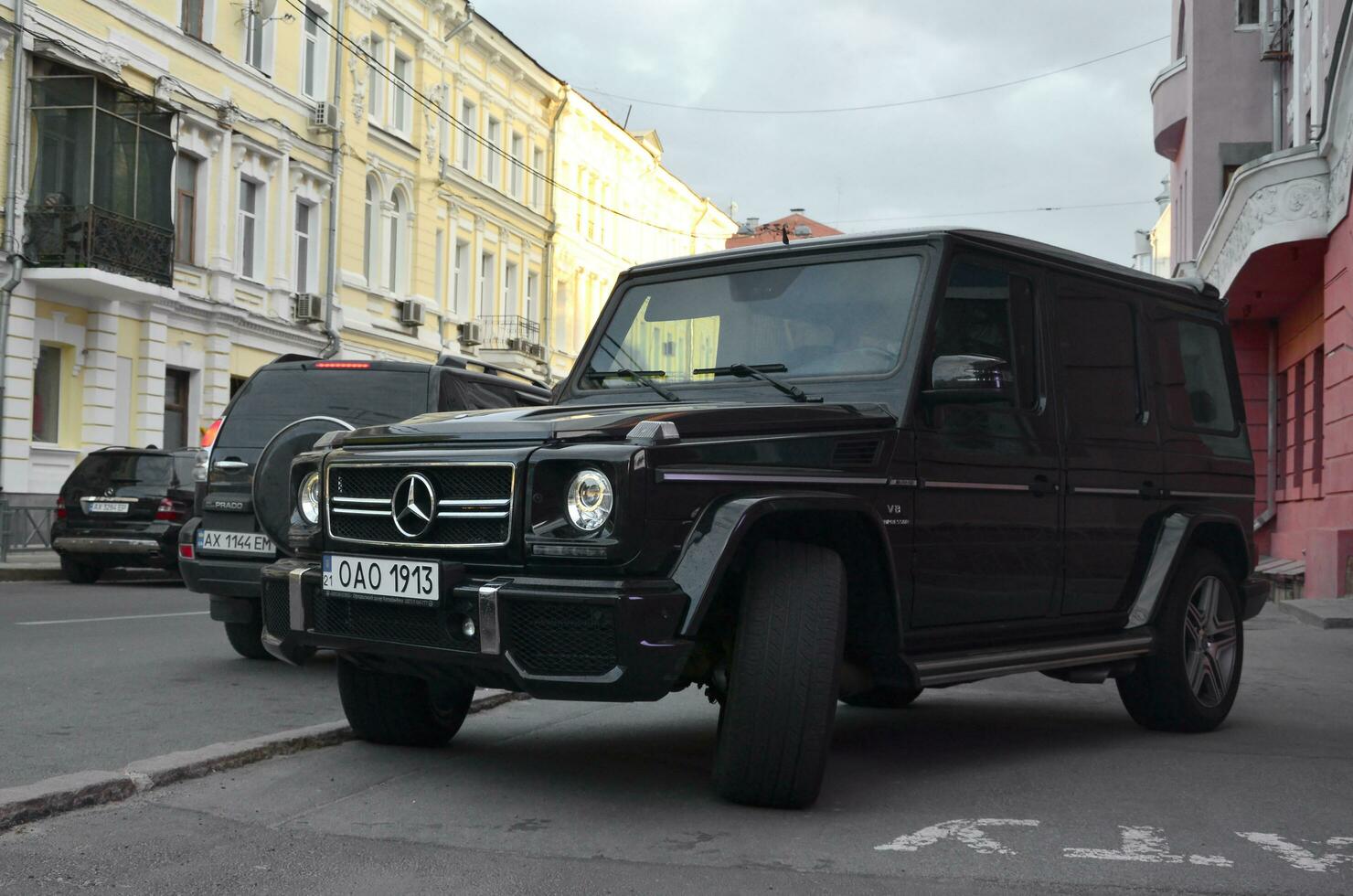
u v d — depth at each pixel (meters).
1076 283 6.19
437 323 37.62
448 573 4.27
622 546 4.04
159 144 23.98
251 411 8.73
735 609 4.52
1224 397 7.42
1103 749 5.99
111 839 3.98
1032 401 5.76
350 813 4.36
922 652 5.11
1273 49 23.97
